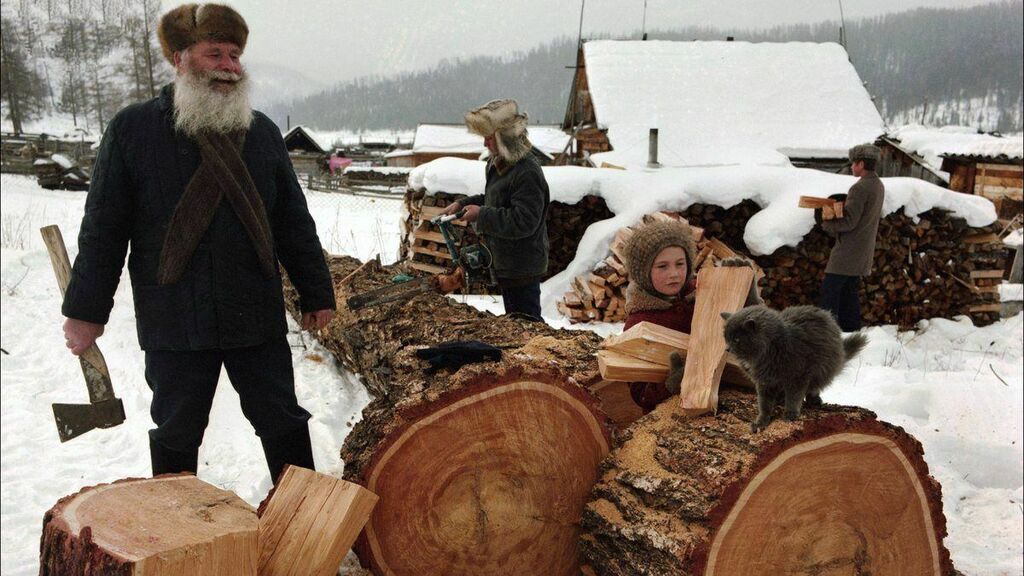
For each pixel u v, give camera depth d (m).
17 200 15.42
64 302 2.43
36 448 3.80
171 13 2.44
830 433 2.08
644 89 14.66
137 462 3.69
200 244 2.46
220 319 2.49
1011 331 7.38
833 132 14.45
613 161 10.55
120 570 1.59
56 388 4.77
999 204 15.23
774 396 2.12
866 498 2.16
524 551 2.45
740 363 2.12
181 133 2.45
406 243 8.64
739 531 2.01
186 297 2.45
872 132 14.66
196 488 2.08
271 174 2.65
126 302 6.55
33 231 11.05
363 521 2.16
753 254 7.12
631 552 2.17
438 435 2.35
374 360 3.62
